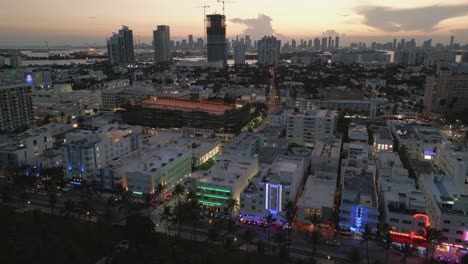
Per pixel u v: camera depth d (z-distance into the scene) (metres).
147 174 198.75
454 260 147.00
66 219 181.50
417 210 160.88
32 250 151.50
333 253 155.88
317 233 157.50
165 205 194.25
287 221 170.00
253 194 179.50
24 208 193.62
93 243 159.88
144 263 144.88
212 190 187.88
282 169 194.38
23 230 168.12
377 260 149.50
